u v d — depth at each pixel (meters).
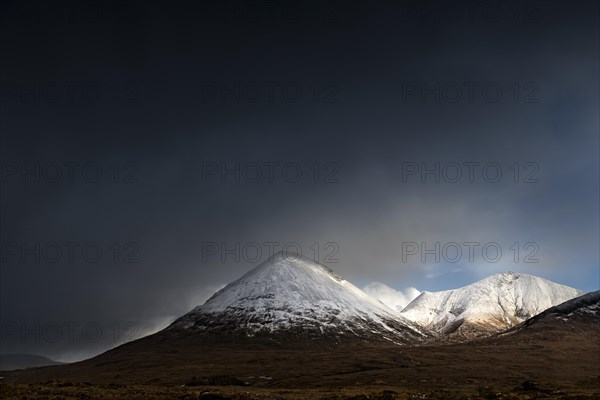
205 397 77.56
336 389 115.75
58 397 72.50
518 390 108.25
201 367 197.25
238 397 78.56
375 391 105.00
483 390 105.62
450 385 141.38
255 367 192.00
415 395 94.00
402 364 187.62
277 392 100.56
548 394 94.94
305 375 167.38
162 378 169.75
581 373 170.88
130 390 90.06
